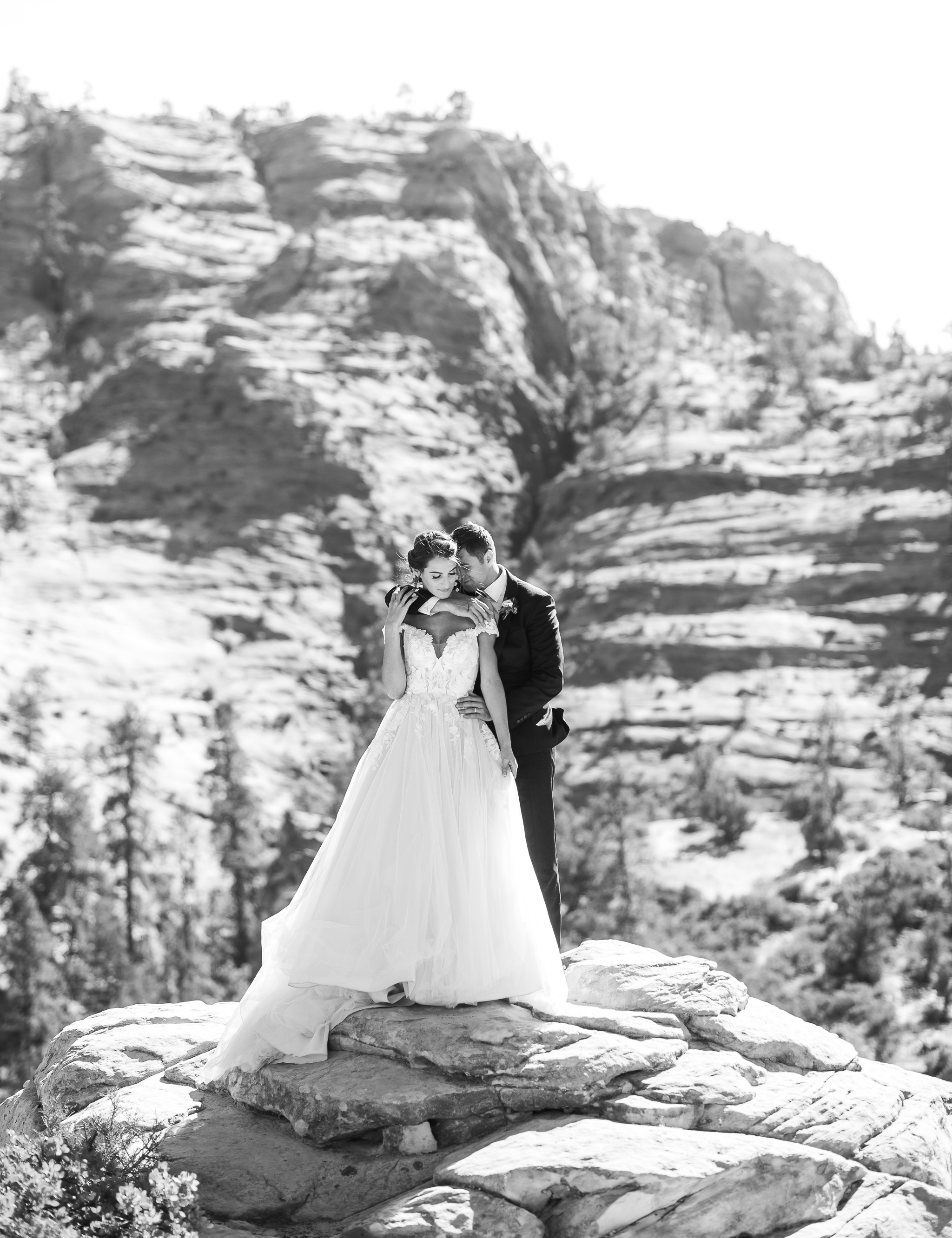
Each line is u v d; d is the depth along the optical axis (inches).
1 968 2524.6
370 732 4542.3
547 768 302.2
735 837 3715.6
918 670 4827.8
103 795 3843.5
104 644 4643.2
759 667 4909.0
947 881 2817.4
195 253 7426.2
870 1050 2180.1
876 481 5580.7
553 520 6373.0
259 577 5231.3
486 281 7554.1
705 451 6166.3
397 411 6348.4
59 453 5718.5
